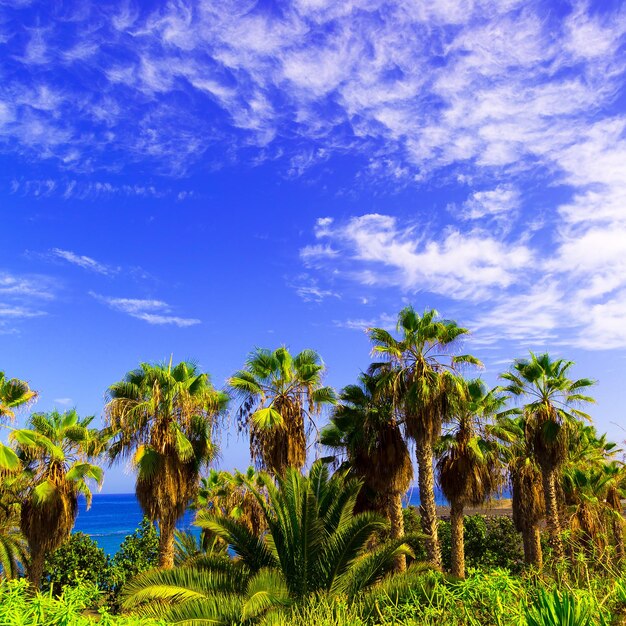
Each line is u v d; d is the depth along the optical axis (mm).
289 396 21219
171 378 20406
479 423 25219
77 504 22328
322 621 7605
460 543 24547
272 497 14797
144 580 13219
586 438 31344
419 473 21844
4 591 4695
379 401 23250
